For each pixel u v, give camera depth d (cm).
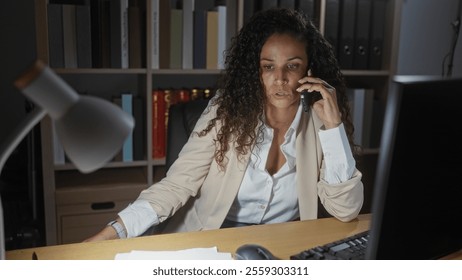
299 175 146
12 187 223
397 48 256
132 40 223
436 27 304
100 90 255
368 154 267
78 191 223
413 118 70
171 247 108
